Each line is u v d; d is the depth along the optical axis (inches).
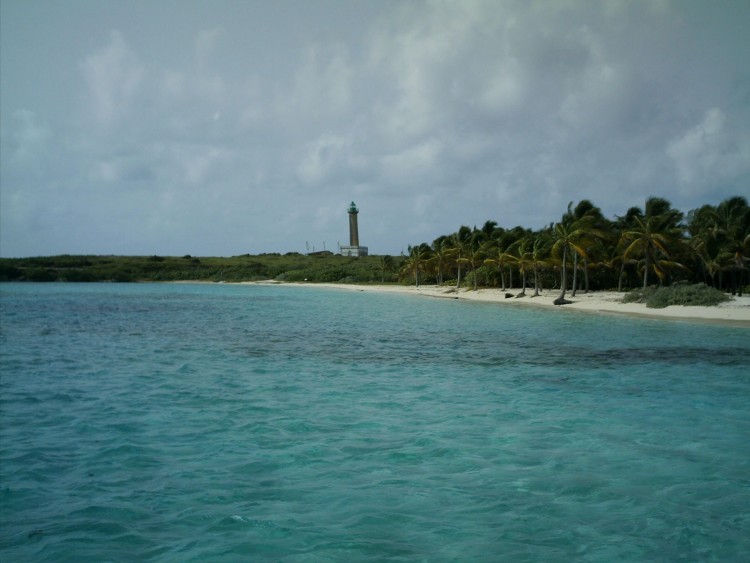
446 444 577.9
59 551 353.4
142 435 611.8
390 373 1014.4
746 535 378.9
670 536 377.4
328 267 7362.2
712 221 2940.5
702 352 1247.5
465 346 1382.9
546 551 356.5
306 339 1557.6
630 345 1368.1
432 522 397.1
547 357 1192.8
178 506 422.9
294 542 366.3
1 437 604.1
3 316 2372.0
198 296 4325.8
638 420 675.4
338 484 467.5
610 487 462.3
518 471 499.5
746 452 553.9
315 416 697.0
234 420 676.7
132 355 1249.4
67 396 815.7
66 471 498.0
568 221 2928.2
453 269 5241.1
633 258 3093.0
